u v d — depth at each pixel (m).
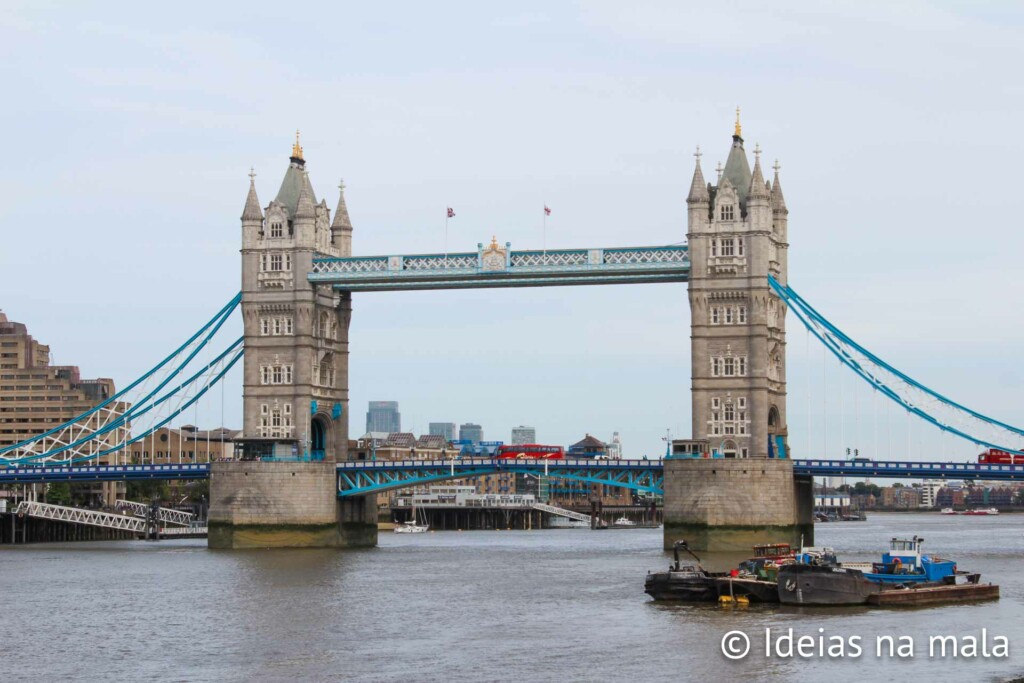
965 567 171.75
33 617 129.62
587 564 185.38
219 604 138.25
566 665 102.56
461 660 105.06
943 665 101.12
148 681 98.88
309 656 107.44
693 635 113.06
